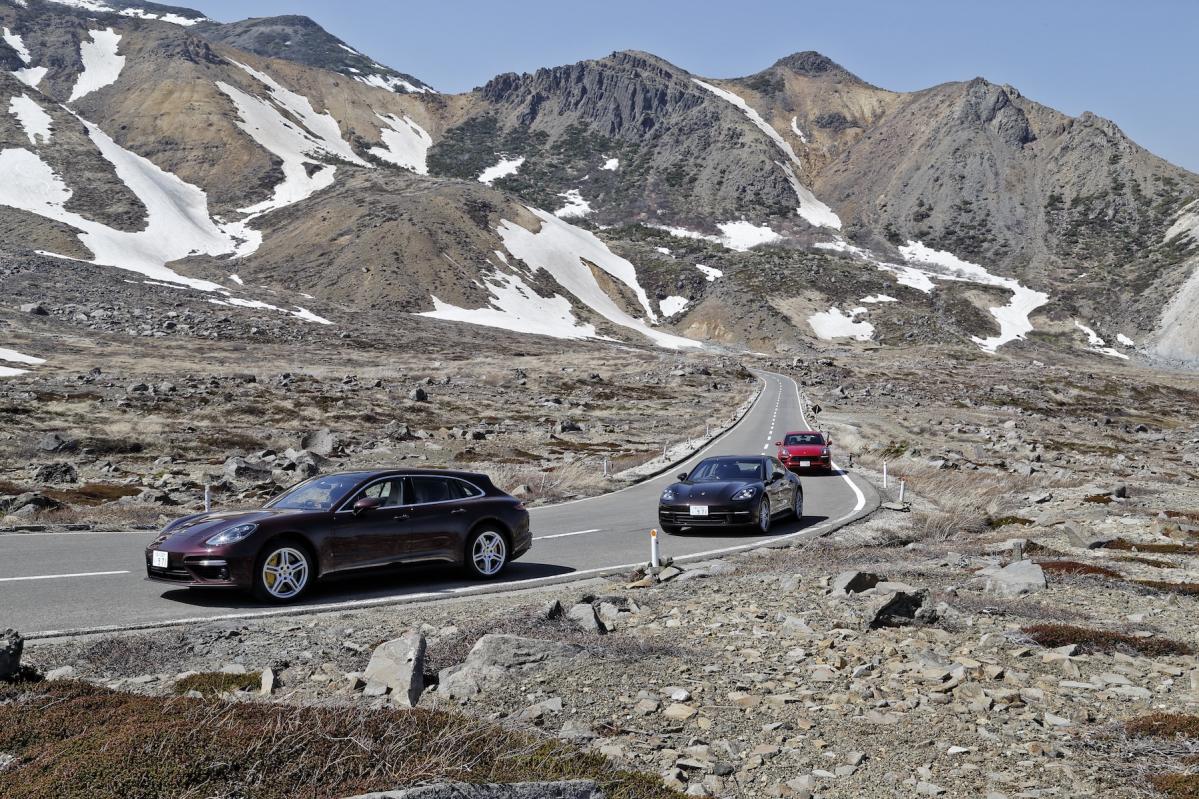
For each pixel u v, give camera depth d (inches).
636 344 7190.0
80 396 1942.7
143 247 7431.1
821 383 4261.8
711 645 310.3
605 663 277.4
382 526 418.9
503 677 260.1
